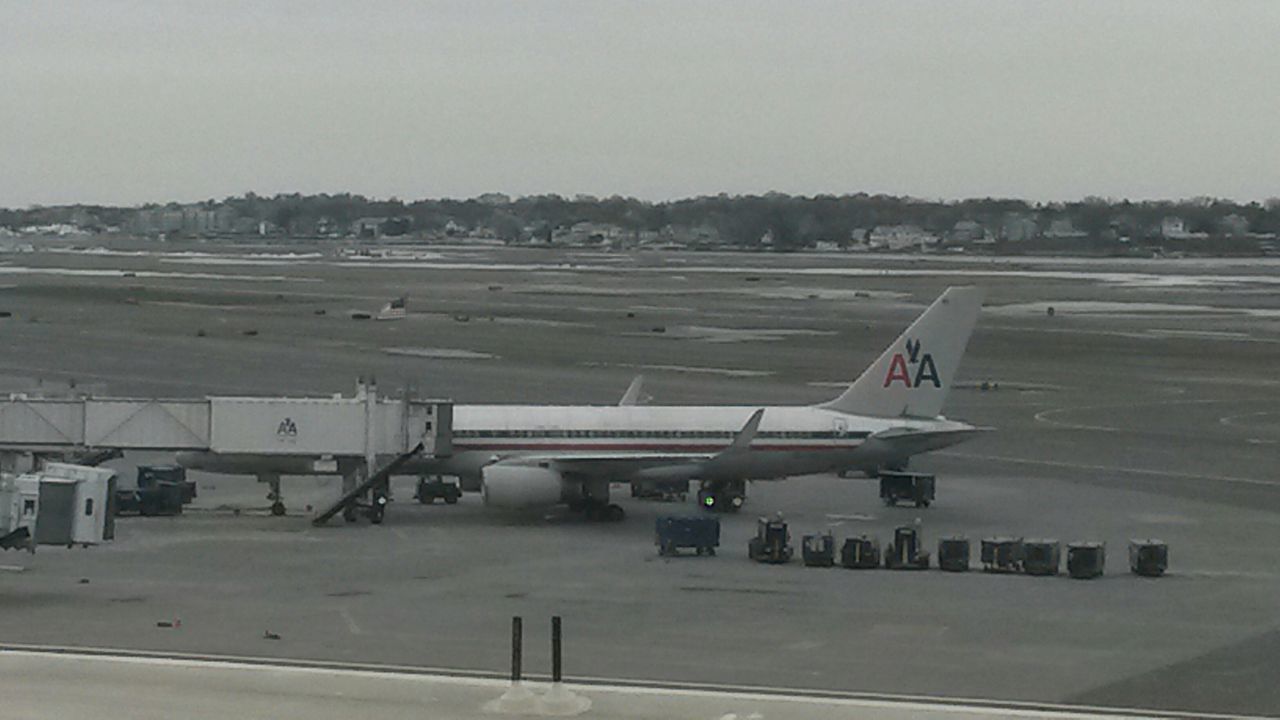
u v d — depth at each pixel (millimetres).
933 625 65688
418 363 191750
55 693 50125
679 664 58000
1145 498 105375
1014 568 78688
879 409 99438
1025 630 64875
